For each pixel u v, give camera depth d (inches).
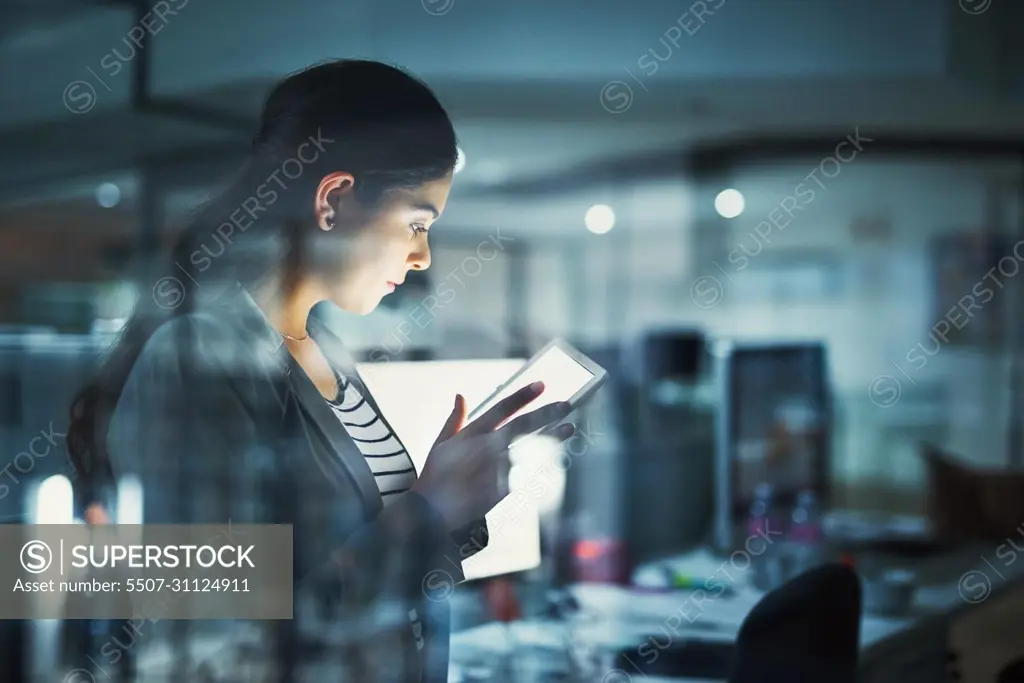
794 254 150.2
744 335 151.5
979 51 106.5
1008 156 134.8
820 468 72.5
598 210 140.6
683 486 71.9
